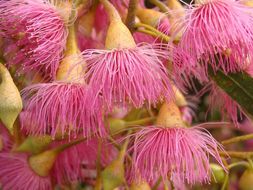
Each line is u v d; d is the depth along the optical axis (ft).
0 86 0.59
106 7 0.63
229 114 0.72
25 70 0.63
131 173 0.64
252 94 0.66
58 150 0.69
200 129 0.65
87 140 0.65
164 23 0.64
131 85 0.58
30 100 0.62
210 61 0.63
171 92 0.61
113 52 0.59
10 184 0.70
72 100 0.60
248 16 0.62
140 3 0.70
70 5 0.63
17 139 0.68
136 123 0.66
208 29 0.59
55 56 0.61
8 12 0.61
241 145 0.88
